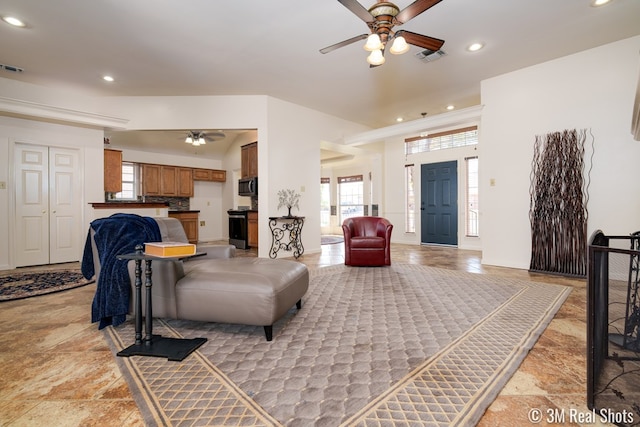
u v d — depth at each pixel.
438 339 1.91
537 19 3.00
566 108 3.75
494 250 4.37
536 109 3.96
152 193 7.10
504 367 1.56
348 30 3.15
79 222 4.86
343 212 9.62
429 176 6.79
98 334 2.02
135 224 2.37
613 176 3.47
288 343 1.88
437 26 3.10
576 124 3.68
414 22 3.04
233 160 7.93
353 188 9.38
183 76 4.22
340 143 6.29
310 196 5.72
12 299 2.79
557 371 1.54
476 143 6.05
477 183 6.07
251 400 1.30
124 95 4.87
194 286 1.98
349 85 4.60
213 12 2.83
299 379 1.47
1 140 4.21
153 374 1.52
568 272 3.68
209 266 2.32
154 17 2.89
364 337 1.95
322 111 5.86
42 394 1.36
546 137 3.87
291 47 3.48
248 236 6.77
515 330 2.04
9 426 1.16
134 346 1.80
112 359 1.68
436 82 4.51
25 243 4.42
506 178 4.23
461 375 1.49
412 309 2.49
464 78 4.37
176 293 2.01
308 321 2.25
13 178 4.31
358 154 7.41
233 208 8.00
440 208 6.62
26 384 1.44
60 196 4.70
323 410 1.23
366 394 1.34
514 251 4.18
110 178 5.67
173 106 4.98
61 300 2.77
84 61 3.74
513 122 4.15
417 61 3.85
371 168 8.24
